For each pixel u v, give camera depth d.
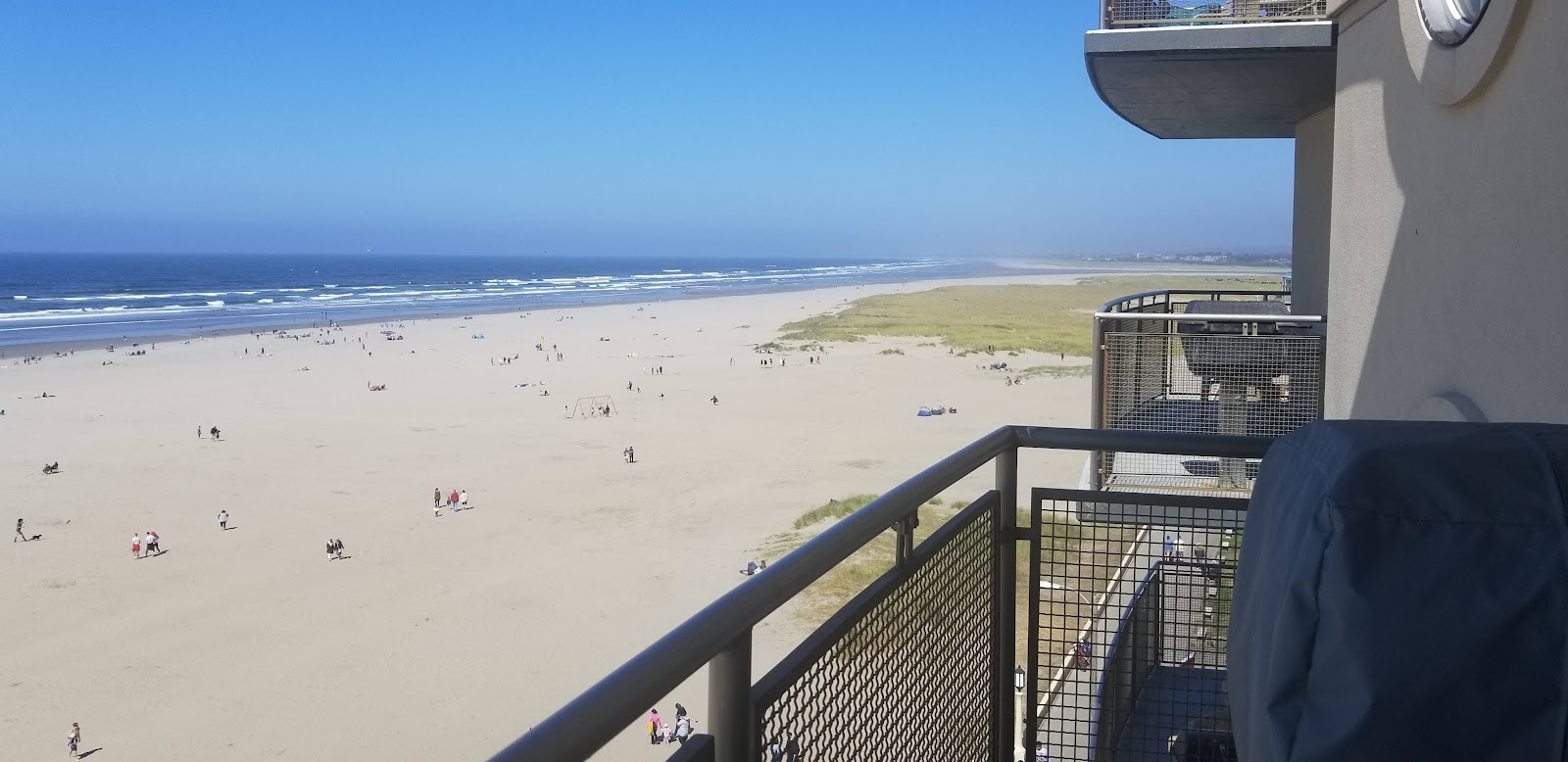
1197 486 6.62
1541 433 1.26
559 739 0.93
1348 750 1.04
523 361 60.19
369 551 22.95
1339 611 1.08
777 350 65.31
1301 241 8.74
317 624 18.52
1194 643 2.45
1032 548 2.45
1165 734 2.46
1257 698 1.19
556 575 21.00
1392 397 4.27
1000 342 68.00
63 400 45.84
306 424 39.94
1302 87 7.26
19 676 16.42
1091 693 2.46
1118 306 7.38
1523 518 1.10
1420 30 3.84
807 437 36.62
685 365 58.03
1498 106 3.26
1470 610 1.05
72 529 25.25
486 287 148.88
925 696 1.95
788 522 24.64
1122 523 2.44
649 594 19.78
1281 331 7.53
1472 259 3.48
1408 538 1.11
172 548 23.50
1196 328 7.43
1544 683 1.01
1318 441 1.37
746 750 1.28
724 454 33.38
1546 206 2.94
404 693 15.56
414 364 58.59
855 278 195.00
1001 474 2.41
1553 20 2.89
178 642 17.81
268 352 64.62
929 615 1.97
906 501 1.73
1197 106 8.13
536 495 28.03
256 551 23.12
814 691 1.49
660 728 12.59
